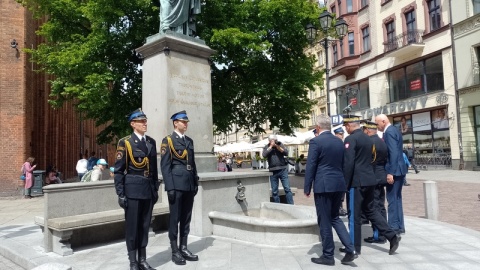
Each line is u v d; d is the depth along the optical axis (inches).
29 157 704.4
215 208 261.4
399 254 207.2
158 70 304.2
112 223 248.8
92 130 1700.3
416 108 1108.5
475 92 932.0
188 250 201.5
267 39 676.7
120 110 626.2
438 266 183.2
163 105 295.6
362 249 220.7
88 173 429.1
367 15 1317.7
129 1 578.9
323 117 197.5
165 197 279.3
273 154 372.2
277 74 687.7
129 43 611.8
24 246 240.1
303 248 217.5
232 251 213.6
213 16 624.4
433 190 327.0
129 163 181.2
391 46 1186.0
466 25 955.3
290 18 659.4
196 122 312.7
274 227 220.8
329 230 187.5
